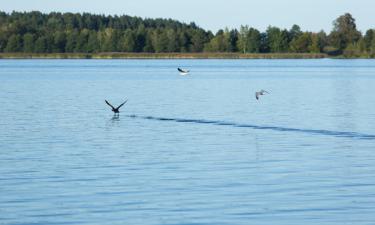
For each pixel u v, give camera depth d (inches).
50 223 922.1
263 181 1180.5
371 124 2012.8
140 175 1240.2
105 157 1441.9
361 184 1149.7
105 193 1090.7
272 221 925.2
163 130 1908.2
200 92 3523.6
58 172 1270.9
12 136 1775.3
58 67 7450.8
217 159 1413.6
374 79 4817.9
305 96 3211.1
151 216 953.5
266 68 7258.9
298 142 1653.5
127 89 3774.6
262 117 2237.9
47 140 1702.8
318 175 1232.2
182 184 1157.7
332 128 1925.4
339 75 5467.5
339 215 948.6
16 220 935.7
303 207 993.5
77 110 2507.4
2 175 1241.4
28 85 4121.6
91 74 5703.7
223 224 913.5
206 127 1974.7
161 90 3700.8
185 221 928.3
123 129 1932.8
